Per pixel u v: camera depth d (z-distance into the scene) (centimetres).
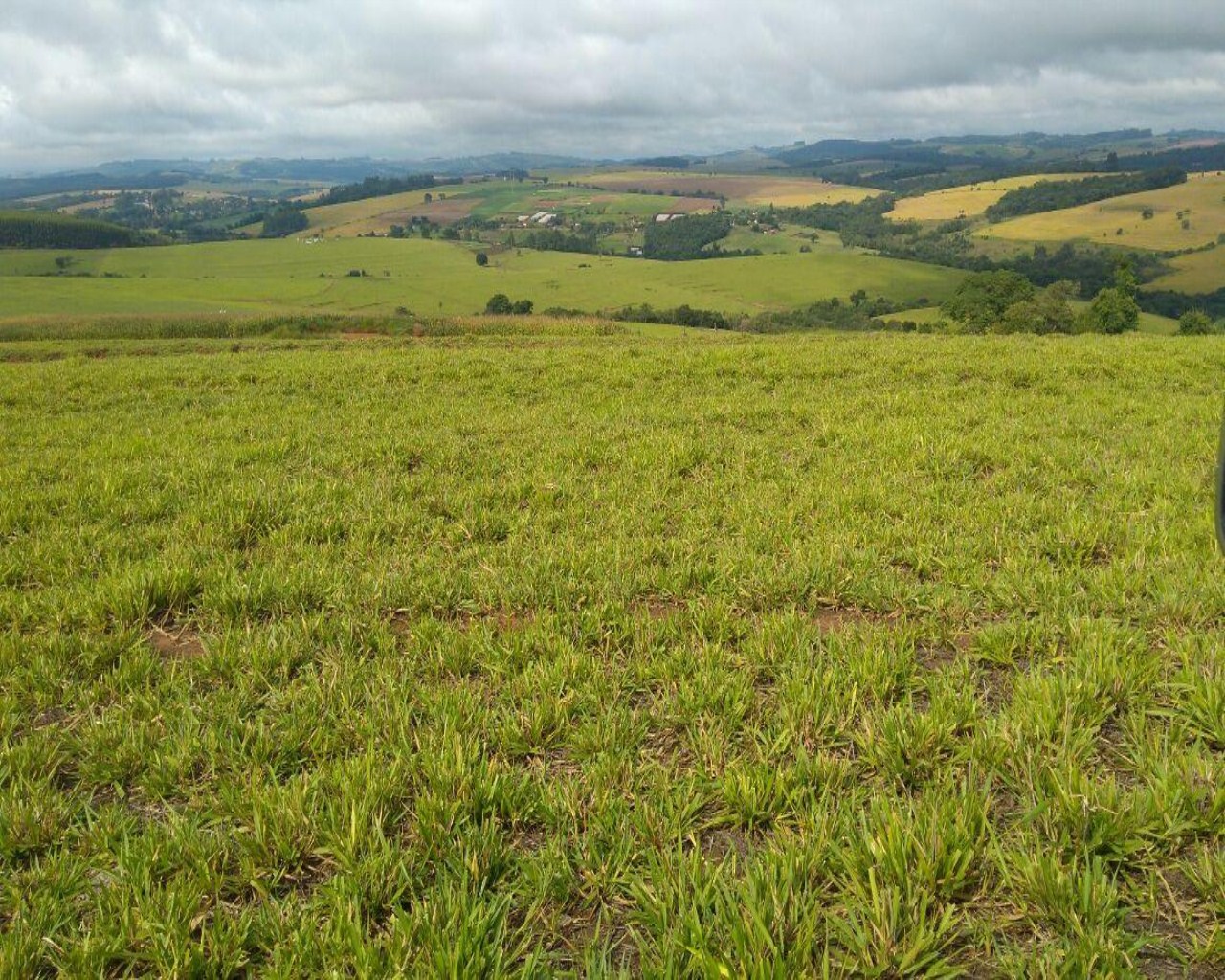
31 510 812
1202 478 811
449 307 15525
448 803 342
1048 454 937
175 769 378
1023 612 531
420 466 1030
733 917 267
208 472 964
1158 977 252
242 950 272
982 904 284
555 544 702
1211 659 423
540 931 285
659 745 400
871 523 719
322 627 536
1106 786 327
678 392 1512
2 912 296
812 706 410
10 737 411
